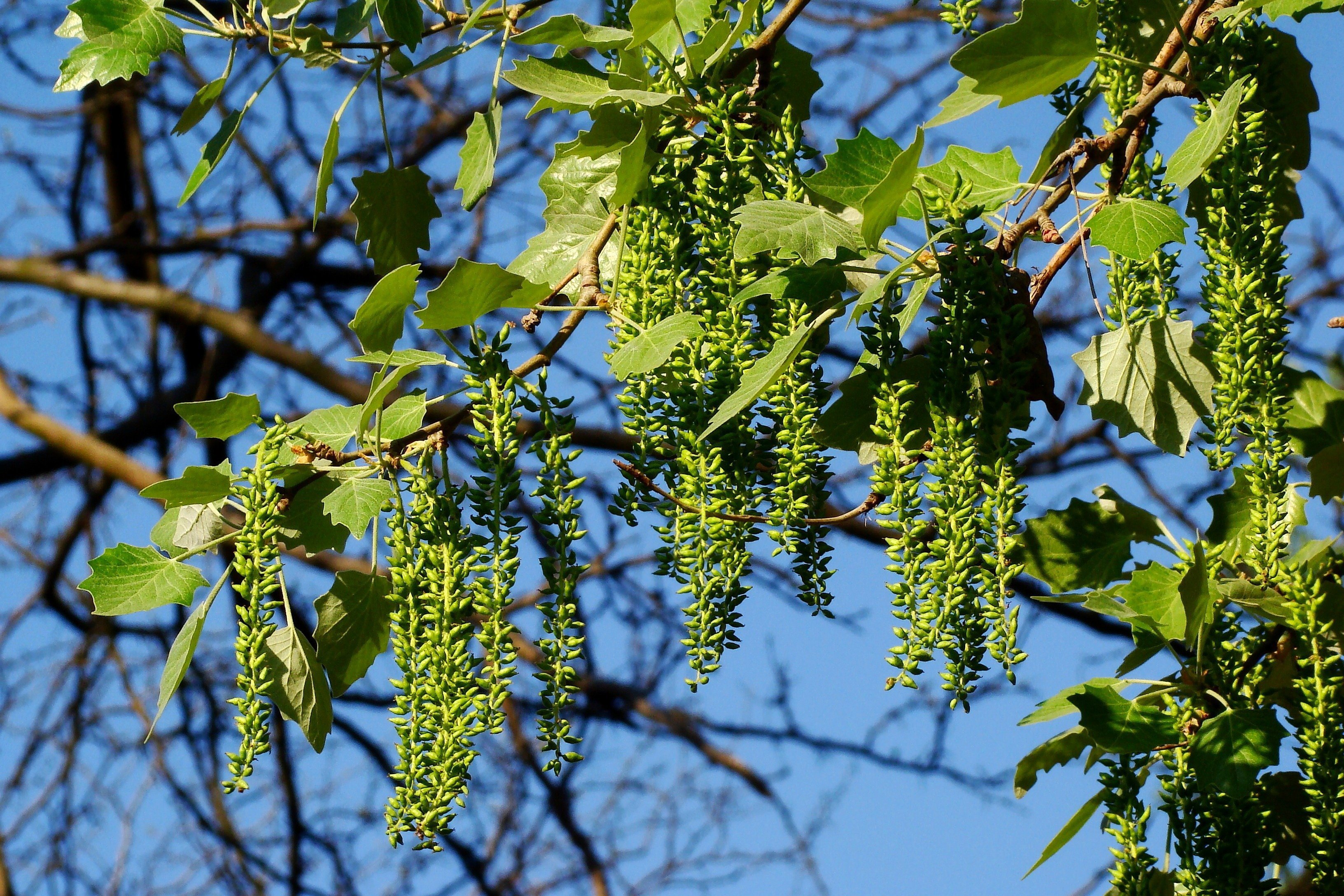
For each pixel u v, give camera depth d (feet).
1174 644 6.59
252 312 13.12
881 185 6.07
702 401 6.08
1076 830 6.41
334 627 6.23
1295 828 6.34
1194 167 6.14
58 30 6.50
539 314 6.19
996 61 6.17
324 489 6.18
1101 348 6.42
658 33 6.49
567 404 6.09
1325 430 6.47
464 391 6.09
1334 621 6.28
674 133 6.25
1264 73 6.27
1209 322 6.13
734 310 6.12
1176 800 6.15
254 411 6.25
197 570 6.24
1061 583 6.48
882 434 6.03
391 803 6.02
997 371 6.02
